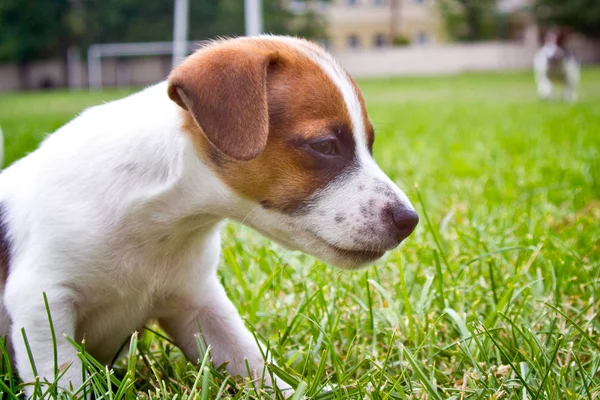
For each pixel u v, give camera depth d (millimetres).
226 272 716
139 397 531
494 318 611
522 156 1273
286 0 7543
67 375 517
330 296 667
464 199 958
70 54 7078
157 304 580
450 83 4918
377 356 589
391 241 524
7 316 544
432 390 510
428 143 1511
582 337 575
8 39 6941
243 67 504
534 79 5238
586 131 1609
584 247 762
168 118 536
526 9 8805
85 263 533
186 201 536
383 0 9164
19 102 3836
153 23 6816
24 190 552
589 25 8016
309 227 526
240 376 566
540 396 507
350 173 527
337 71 538
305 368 555
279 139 518
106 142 545
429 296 647
